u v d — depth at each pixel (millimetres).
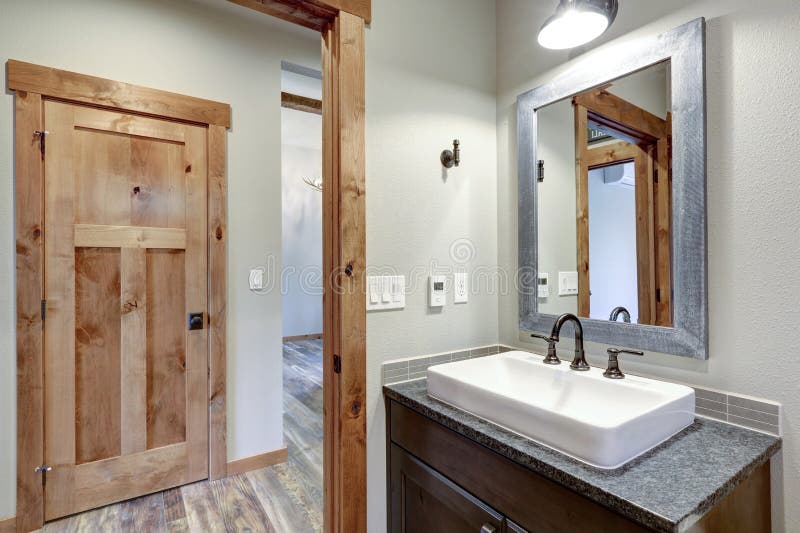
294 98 3209
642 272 1172
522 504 877
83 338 1884
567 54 1377
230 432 2266
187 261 2123
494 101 1645
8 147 1714
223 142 2199
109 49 1917
